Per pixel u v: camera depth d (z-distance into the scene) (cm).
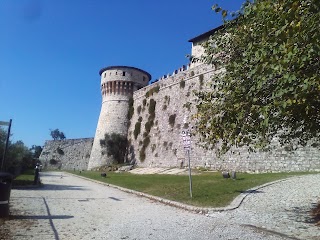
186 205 1433
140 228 995
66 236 868
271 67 637
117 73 7144
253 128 885
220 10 915
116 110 6994
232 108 868
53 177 4403
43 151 10250
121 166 6112
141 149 5959
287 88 641
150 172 4656
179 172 4062
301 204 1377
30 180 3067
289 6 658
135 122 6538
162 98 5675
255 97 782
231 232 931
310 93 656
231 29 1002
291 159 2992
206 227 1009
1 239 795
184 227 1011
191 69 5003
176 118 5106
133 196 1948
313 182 1934
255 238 856
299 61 611
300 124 1001
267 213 1227
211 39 1096
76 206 1467
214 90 1109
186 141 1712
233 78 898
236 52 995
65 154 9738
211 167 4028
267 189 1758
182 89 5128
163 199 1659
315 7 627
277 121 928
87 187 2622
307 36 618
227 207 1342
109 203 1609
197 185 2009
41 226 983
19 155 4053
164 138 5319
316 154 2803
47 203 1522
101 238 855
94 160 7112
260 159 3328
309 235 888
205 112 980
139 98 6600
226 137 919
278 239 845
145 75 7450
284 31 636
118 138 6744
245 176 2539
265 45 696
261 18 801
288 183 1928
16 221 1044
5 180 1097
